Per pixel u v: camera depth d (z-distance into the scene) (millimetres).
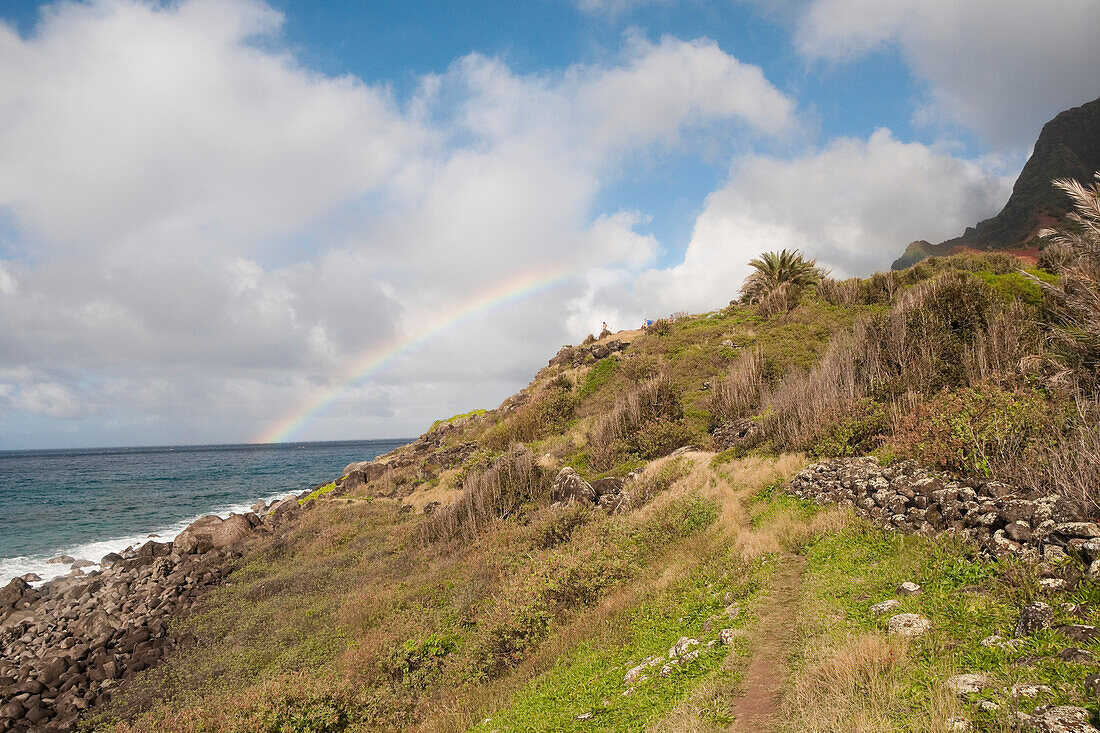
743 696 6684
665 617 11062
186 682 15805
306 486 77188
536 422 39031
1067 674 4723
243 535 32844
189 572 27172
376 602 18453
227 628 19203
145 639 19875
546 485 26891
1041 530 7184
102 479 91312
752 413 26438
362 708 12203
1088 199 11023
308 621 18422
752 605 9375
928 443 11594
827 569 9719
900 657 5930
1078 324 12164
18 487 77312
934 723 4555
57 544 39438
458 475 34875
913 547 9094
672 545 15602
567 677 10086
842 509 12242
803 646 7297
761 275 53406
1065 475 7898
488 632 13969
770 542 12328
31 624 24078
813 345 35969
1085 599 5836
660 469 22578
